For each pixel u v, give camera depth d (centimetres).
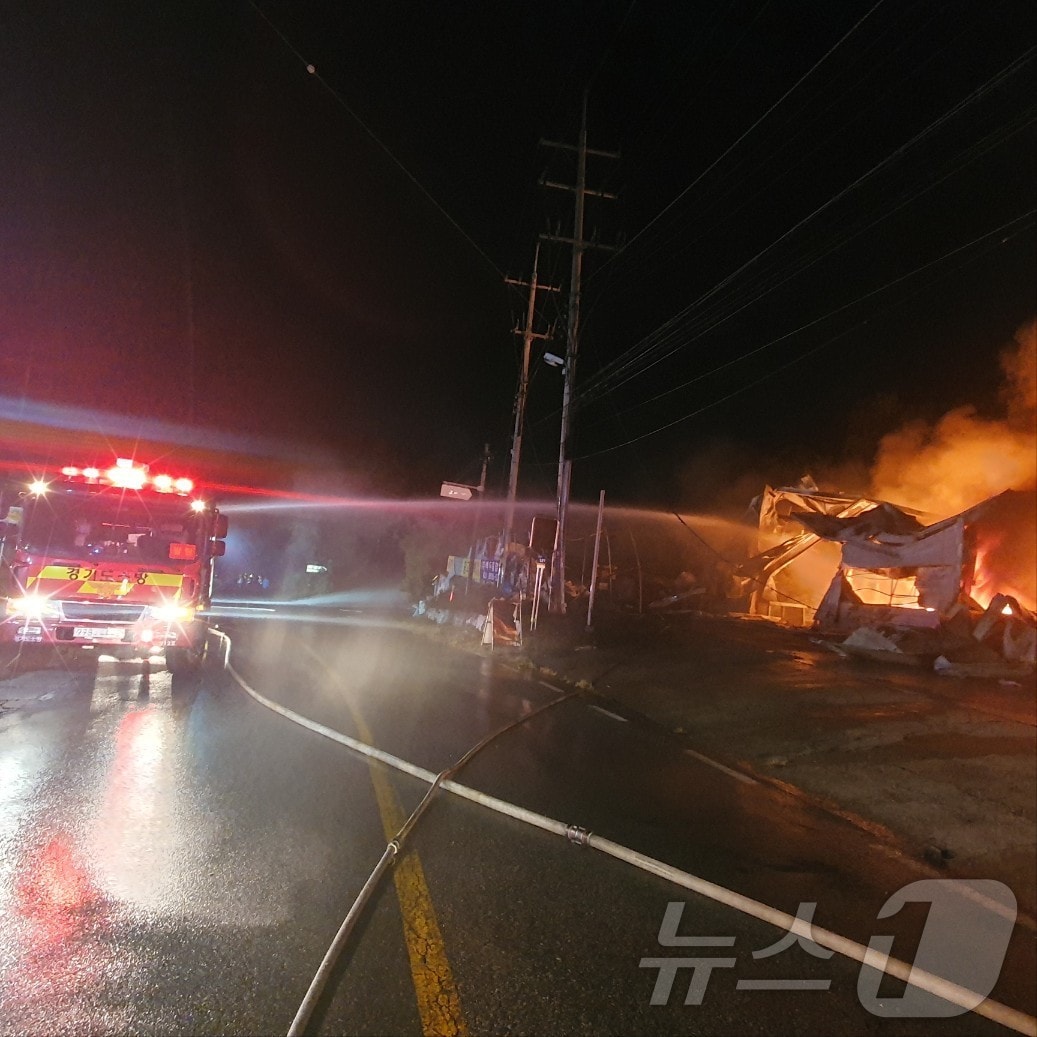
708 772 772
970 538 1530
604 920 426
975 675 1235
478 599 2331
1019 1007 370
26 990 337
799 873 518
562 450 1972
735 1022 340
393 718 924
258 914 410
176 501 1150
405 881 458
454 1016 330
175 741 754
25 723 811
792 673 1285
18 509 1087
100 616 1086
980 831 613
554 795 650
